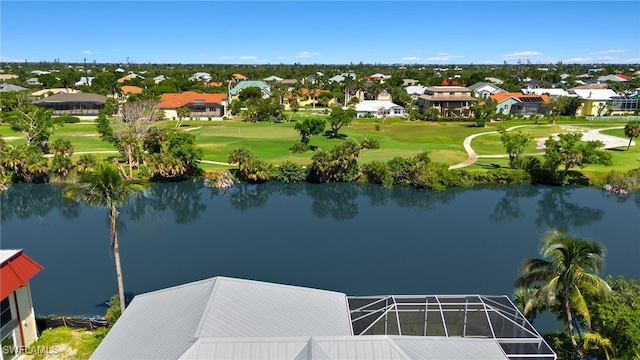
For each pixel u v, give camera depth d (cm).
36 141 8862
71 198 6812
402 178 7644
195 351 2088
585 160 7462
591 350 2730
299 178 7806
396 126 13038
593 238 5394
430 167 7569
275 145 10131
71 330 3216
